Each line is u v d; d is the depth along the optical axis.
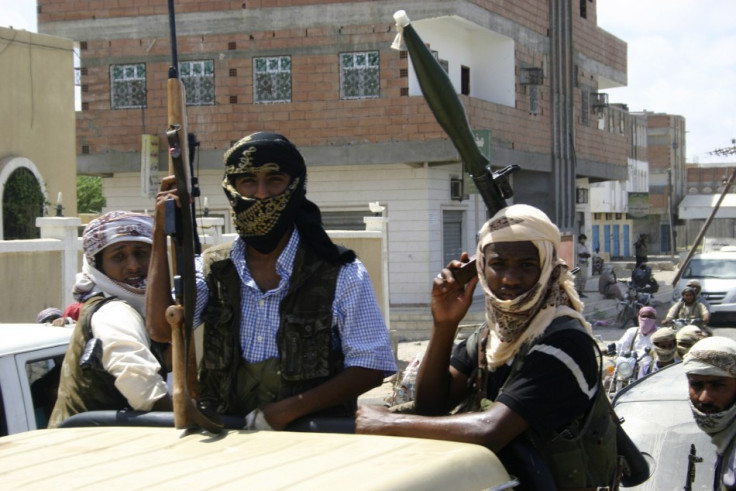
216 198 21.39
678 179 61.19
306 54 20.72
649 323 9.49
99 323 2.86
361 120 20.42
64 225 9.76
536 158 23.92
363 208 20.92
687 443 4.29
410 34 2.29
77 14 21.75
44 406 3.87
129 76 21.67
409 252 20.73
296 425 2.33
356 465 1.78
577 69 26.73
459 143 2.40
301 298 2.48
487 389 2.40
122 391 2.71
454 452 1.88
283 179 2.50
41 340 3.91
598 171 28.45
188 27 21.30
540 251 2.24
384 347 2.51
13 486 1.74
